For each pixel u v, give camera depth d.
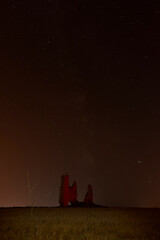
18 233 20.97
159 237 20.44
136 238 19.66
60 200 60.97
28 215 35.56
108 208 52.44
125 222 28.95
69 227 24.52
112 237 20.02
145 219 32.47
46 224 26.66
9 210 44.47
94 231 22.59
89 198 64.12
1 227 24.12
